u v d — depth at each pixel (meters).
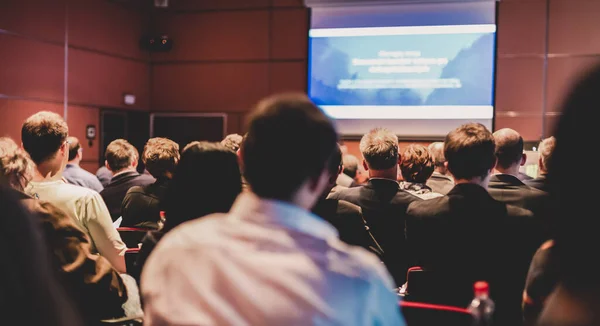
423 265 2.10
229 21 8.02
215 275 0.90
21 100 6.45
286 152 0.97
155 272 0.97
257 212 0.95
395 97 7.44
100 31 7.46
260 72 7.93
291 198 0.98
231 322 0.87
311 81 7.68
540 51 7.08
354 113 7.56
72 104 7.08
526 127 7.13
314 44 7.66
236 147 3.41
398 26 7.40
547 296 1.21
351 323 0.87
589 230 0.60
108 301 1.78
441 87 7.32
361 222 2.49
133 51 7.98
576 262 0.61
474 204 2.00
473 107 7.25
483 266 1.98
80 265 1.71
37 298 0.76
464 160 2.01
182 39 8.16
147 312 0.97
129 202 3.21
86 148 7.30
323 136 0.99
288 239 0.91
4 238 0.76
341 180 4.59
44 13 6.70
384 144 2.81
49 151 2.37
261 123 1.00
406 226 2.16
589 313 0.58
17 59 6.40
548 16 7.05
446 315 1.50
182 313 0.90
